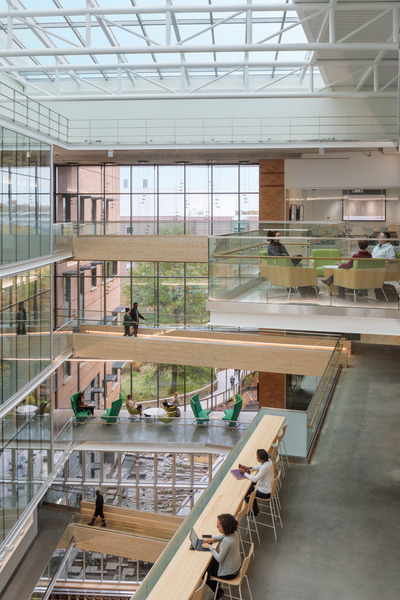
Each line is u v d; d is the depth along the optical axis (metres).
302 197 28.27
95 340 24.28
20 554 19.05
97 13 17.38
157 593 6.87
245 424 22.02
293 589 8.15
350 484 11.29
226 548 7.56
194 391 29.45
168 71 26.69
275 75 26.95
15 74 23.52
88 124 27.61
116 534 21.12
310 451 12.82
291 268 12.92
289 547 9.20
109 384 30.02
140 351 23.78
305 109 26.84
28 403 19.00
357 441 13.22
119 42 23.23
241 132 27.09
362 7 16.88
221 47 17.42
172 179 29.95
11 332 17.81
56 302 30.78
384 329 12.30
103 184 30.45
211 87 27.38
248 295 13.52
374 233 23.84
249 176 29.41
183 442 22.06
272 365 22.09
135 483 22.89
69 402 30.34
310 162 27.78
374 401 15.59
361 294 12.41
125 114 27.50
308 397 28.16
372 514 10.16
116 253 25.06
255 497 9.61
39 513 22.00
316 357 21.55
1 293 17.12
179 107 27.30
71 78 27.14
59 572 20.22
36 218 20.33
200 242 24.53
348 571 8.54
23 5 20.77
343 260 12.49
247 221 25.56
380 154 27.20
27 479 18.16
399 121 18.84
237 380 28.94
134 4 21.03
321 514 10.20
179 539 7.86
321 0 17.58
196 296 30.06
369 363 19.14
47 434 20.20
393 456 12.42
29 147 19.72
